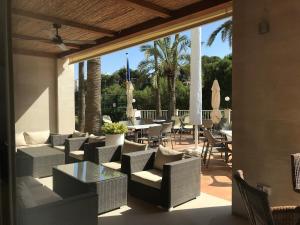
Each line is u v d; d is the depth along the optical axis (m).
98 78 8.12
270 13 2.93
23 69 2.05
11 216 1.07
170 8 4.18
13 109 1.07
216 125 8.15
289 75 2.80
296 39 2.74
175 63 14.98
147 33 5.12
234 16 3.26
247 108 3.17
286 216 2.07
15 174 1.09
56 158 5.10
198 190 3.95
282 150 2.88
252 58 3.11
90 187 3.28
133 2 3.83
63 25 4.79
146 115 14.58
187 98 16.06
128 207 3.63
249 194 1.79
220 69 15.26
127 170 4.02
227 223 3.13
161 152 4.16
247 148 3.18
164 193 3.53
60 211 2.19
